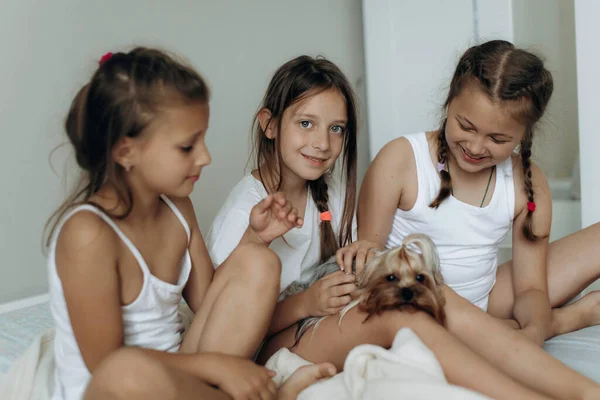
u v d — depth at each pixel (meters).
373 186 1.54
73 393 1.08
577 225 2.18
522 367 1.14
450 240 1.51
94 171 1.12
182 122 1.08
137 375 0.90
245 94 2.27
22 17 1.73
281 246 1.49
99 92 1.07
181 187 1.12
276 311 1.33
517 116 1.30
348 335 1.20
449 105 1.41
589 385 1.08
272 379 1.14
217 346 1.14
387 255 1.18
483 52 1.37
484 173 1.51
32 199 1.78
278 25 2.36
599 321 1.55
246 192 1.49
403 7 2.41
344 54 2.60
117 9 1.91
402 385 0.95
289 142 1.45
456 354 1.07
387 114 2.49
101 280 1.06
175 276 1.24
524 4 2.24
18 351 1.35
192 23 2.11
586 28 1.85
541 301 1.46
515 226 1.54
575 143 2.22
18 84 1.73
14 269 1.77
